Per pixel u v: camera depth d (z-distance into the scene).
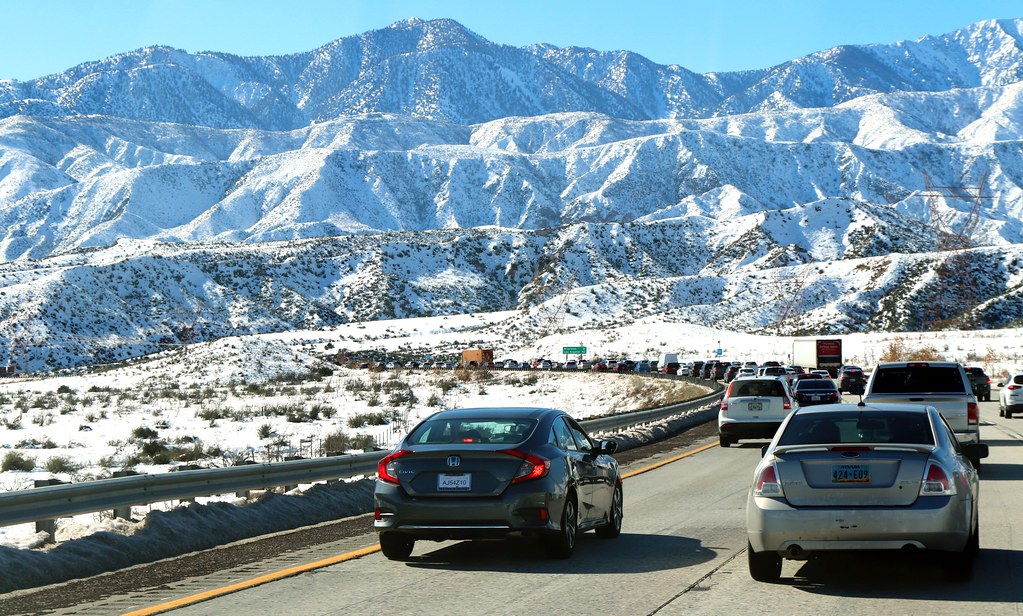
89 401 77.56
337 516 21.72
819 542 12.45
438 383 106.56
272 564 15.52
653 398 82.62
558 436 15.62
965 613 11.45
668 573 14.12
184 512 18.33
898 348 149.38
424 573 14.49
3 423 58.12
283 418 61.12
